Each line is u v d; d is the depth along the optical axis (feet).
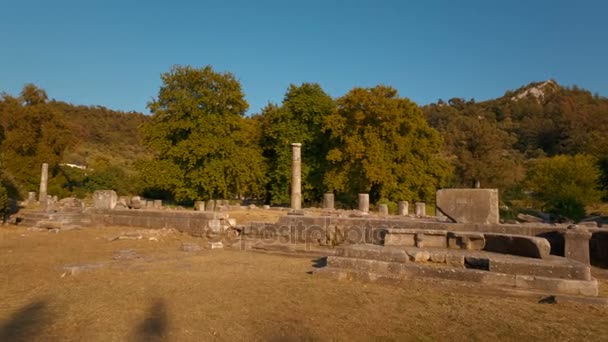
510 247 30.17
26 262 34.94
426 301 22.98
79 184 176.65
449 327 18.65
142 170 115.65
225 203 112.78
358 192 120.88
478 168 156.15
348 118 118.62
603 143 144.56
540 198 122.62
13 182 118.73
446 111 395.34
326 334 17.63
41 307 21.11
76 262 35.47
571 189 107.14
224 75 119.96
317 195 132.05
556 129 304.09
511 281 25.21
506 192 153.69
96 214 68.44
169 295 23.30
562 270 24.95
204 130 112.88
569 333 17.94
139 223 64.18
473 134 163.22
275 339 16.99
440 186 132.57
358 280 27.96
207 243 48.37
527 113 384.47
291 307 21.31
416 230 33.65
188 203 130.52
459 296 24.35
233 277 28.58
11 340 16.51
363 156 113.91
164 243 50.16
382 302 22.59
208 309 20.74
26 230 61.16
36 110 152.87
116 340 16.55
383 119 115.34
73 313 20.03
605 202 135.33
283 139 132.67
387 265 28.32
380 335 17.63
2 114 151.02
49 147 155.94
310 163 132.57
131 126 364.17
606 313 21.16
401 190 119.55
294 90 136.77
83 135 285.23
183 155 111.65
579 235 33.60
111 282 26.76
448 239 32.73
